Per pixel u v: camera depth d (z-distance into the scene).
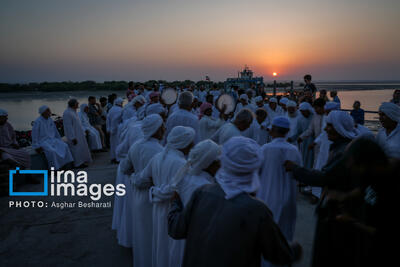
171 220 1.95
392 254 2.00
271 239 1.54
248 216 1.54
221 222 1.57
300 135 5.89
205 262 1.58
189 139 2.73
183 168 2.36
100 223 4.67
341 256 2.24
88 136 9.35
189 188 2.32
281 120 3.20
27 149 7.28
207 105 5.86
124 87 32.94
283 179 3.17
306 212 4.86
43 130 7.27
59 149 7.32
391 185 1.99
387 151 2.06
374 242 2.06
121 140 4.72
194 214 1.73
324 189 2.50
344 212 2.23
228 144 1.70
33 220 4.77
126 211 3.68
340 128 2.82
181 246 2.64
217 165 2.33
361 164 2.04
